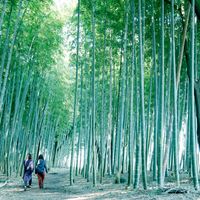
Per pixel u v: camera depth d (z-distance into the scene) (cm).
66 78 2302
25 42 1367
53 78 2075
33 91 1703
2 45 1312
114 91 1678
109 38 1368
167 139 934
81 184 1231
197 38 1154
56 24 1426
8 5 1172
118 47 1353
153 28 994
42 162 1159
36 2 1227
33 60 1500
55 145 3638
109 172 1642
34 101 1814
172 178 1134
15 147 1644
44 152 2802
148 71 1600
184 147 1650
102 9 1188
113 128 1700
